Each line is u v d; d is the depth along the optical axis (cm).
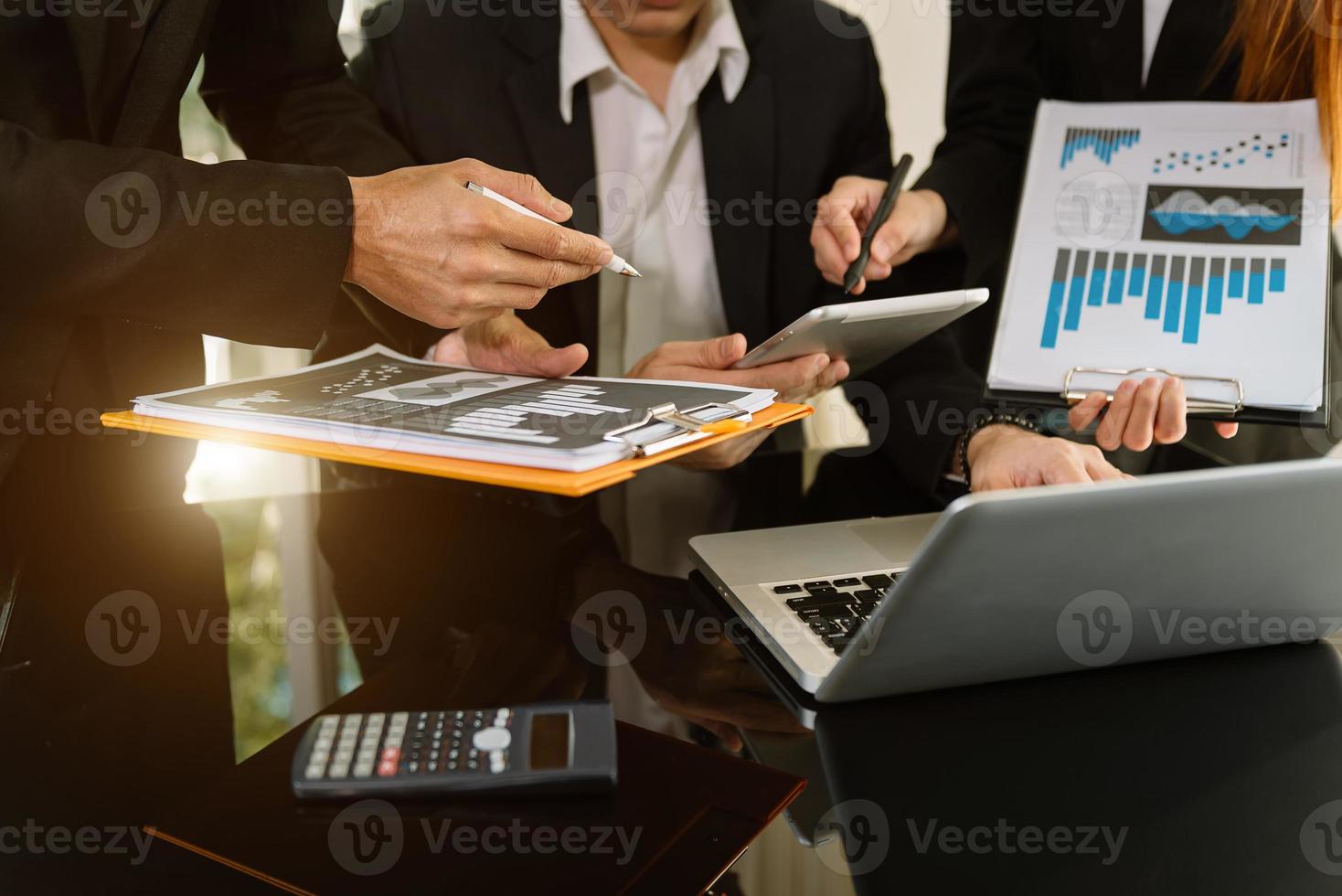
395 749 48
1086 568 50
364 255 71
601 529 87
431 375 82
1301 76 99
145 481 95
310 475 180
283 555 81
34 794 47
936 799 48
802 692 59
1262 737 53
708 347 87
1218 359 86
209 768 49
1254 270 89
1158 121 98
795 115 129
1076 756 52
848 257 98
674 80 127
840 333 76
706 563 73
